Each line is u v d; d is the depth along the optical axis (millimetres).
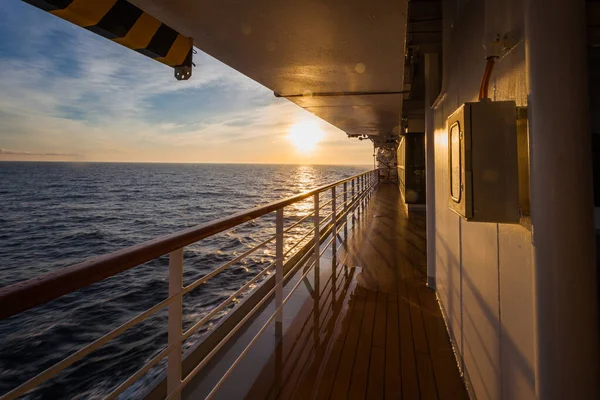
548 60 916
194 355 2150
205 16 1895
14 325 9555
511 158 1102
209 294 10383
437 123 3104
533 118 949
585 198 897
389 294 3436
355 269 4242
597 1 1471
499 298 1405
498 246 1417
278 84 3441
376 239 5930
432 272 3602
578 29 905
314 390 1989
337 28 2059
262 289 3275
